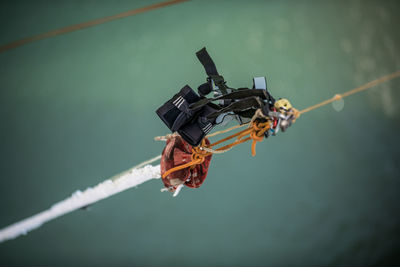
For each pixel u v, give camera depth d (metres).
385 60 13.59
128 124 11.87
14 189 11.04
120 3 14.90
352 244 9.47
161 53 13.43
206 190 10.25
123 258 9.43
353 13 14.67
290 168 10.67
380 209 10.01
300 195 10.20
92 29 14.41
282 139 11.19
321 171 10.71
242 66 13.09
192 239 9.54
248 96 3.93
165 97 12.34
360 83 12.86
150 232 9.70
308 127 11.59
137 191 10.22
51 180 11.14
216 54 13.32
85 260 9.41
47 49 14.13
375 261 9.20
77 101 12.54
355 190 10.37
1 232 9.96
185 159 4.29
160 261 9.39
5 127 12.20
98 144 11.64
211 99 3.93
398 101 12.60
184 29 14.03
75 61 13.59
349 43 13.83
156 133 11.70
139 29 14.22
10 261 9.45
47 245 9.70
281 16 14.41
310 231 9.66
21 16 14.88
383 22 14.55
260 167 10.62
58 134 11.91
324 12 14.53
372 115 12.08
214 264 9.29
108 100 12.47
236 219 9.78
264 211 9.92
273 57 13.27
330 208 10.03
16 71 13.57
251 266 9.09
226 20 14.23
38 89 13.02
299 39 13.81
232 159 10.66
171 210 9.97
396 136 11.59
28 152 11.64
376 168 10.84
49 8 15.02
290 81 12.75
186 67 13.03
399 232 9.58
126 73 13.03
